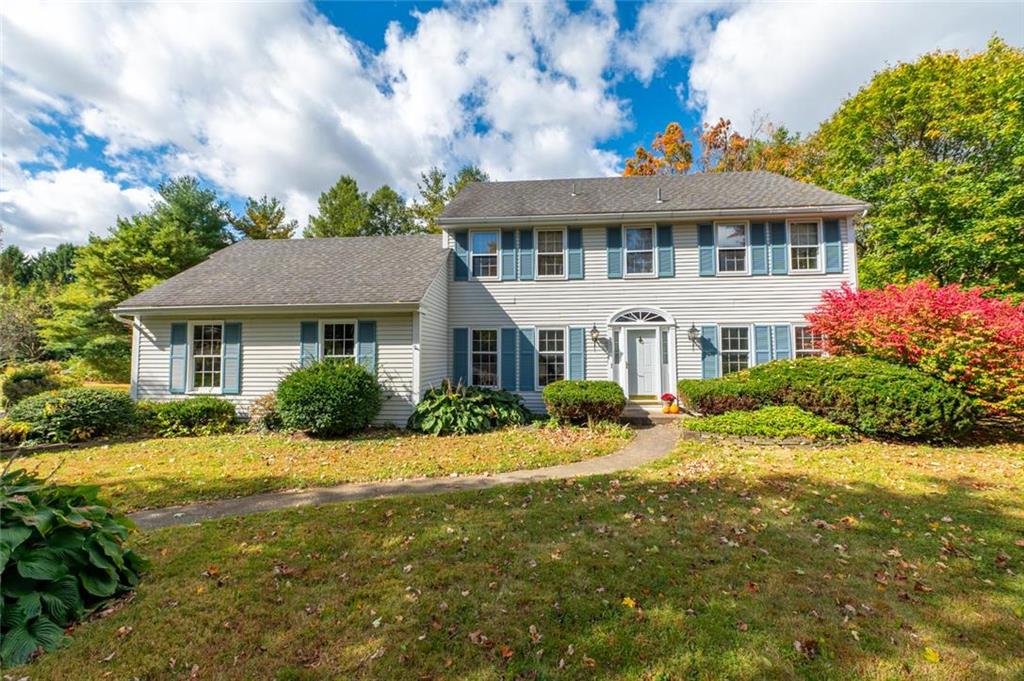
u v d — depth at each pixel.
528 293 12.90
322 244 14.44
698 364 12.26
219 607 3.03
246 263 13.05
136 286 21.92
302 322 11.02
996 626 2.78
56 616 2.73
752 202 12.28
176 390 11.09
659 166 25.89
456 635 2.73
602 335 12.62
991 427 8.88
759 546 3.91
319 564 3.67
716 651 2.57
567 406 10.47
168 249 22.06
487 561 3.69
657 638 2.69
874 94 17.14
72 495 3.22
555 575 3.43
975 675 2.38
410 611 2.98
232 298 10.83
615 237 12.73
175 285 11.69
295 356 10.99
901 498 5.09
